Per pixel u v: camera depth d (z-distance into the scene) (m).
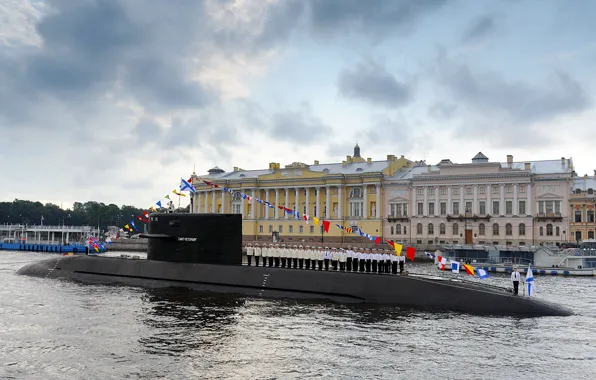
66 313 23.81
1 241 105.25
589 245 64.44
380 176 89.50
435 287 25.19
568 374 15.66
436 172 85.62
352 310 24.39
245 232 104.06
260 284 28.28
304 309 24.58
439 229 84.44
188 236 30.77
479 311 23.88
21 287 31.42
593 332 20.59
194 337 19.61
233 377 15.20
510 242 78.38
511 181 78.62
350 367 16.20
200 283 29.67
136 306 25.30
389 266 28.41
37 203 199.88
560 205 75.88
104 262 34.62
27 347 18.20
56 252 89.06
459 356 17.39
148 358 16.94
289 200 100.62
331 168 101.38
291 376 15.35
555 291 39.16
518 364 16.58
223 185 107.31
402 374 15.59
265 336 19.80
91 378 15.04
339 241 93.50
